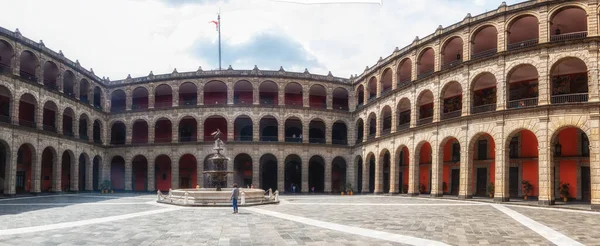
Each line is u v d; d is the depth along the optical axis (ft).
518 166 140.77
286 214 84.53
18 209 95.40
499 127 120.37
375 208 98.89
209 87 213.87
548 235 57.88
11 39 146.20
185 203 105.91
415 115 154.71
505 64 121.70
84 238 54.80
